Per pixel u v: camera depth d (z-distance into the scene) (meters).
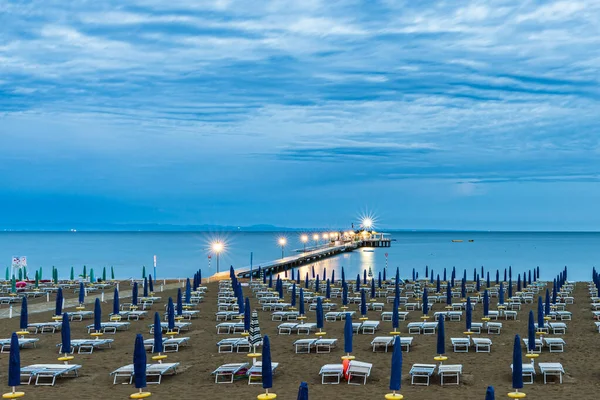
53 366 21.03
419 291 48.22
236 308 38.88
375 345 26.70
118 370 20.28
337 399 18.31
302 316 32.25
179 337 28.91
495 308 40.16
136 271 95.69
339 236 184.50
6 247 189.25
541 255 141.12
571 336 28.64
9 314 37.34
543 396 18.39
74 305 41.88
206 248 186.25
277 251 171.00
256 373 20.23
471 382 20.17
